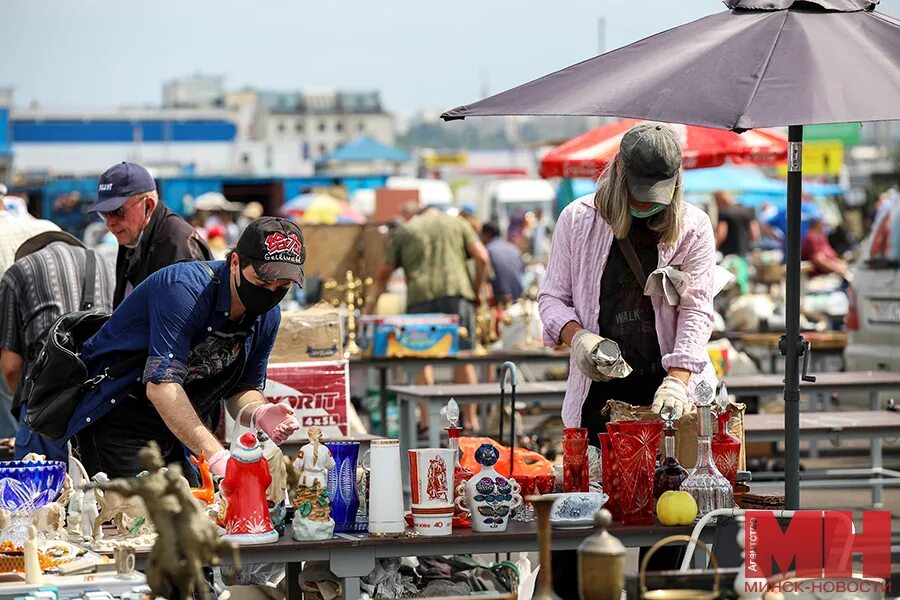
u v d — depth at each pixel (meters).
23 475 6.13
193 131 75.75
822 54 6.35
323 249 20.12
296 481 6.40
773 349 19.41
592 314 7.62
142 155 75.06
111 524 6.92
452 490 6.52
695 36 6.77
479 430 17.72
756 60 6.39
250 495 6.26
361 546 6.37
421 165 72.56
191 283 6.90
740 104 6.11
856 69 6.25
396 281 28.25
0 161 66.50
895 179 54.75
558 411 19.28
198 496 6.62
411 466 6.56
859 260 18.88
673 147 7.13
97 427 7.38
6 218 11.52
